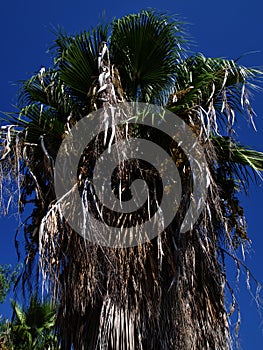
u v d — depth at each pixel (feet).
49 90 18.20
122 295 14.67
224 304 15.72
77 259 14.90
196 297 15.49
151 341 14.61
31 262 16.12
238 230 17.25
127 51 18.30
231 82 18.19
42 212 16.67
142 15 18.13
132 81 18.72
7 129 17.12
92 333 14.65
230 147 16.63
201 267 15.78
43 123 17.65
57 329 15.53
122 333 14.33
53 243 14.70
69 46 17.71
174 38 18.33
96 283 14.62
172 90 19.13
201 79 18.04
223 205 17.42
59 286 15.07
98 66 17.15
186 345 14.64
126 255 15.14
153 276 15.06
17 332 28.94
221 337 15.30
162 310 14.94
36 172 17.51
